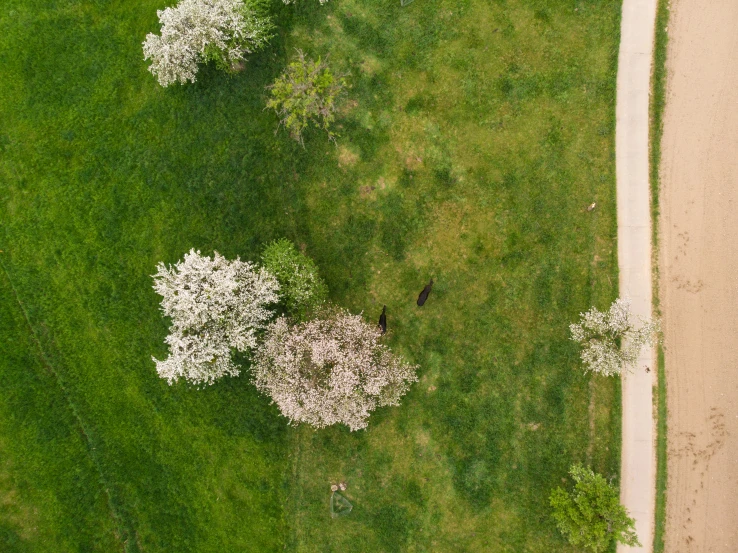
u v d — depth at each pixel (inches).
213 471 832.3
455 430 808.3
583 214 805.9
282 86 743.1
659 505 781.3
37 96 853.8
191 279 729.6
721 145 795.4
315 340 722.2
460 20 819.4
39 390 849.5
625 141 804.6
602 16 805.2
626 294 799.1
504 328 808.9
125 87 848.9
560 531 781.3
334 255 829.2
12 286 858.8
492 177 816.9
